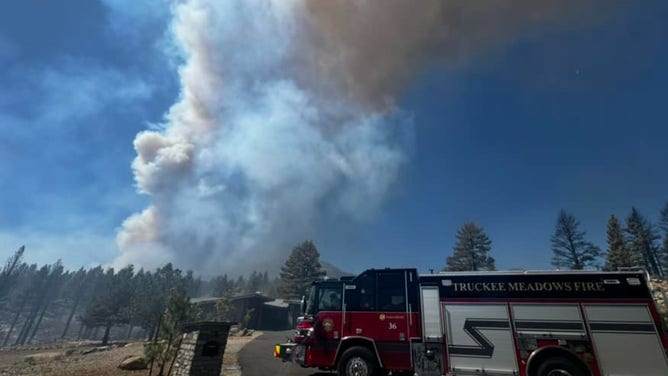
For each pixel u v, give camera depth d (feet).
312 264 256.52
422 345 32.53
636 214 212.23
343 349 34.99
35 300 432.25
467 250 229.04
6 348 183.11
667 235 191.31
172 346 40.37
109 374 42.11
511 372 29.94
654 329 28.04
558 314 30.35
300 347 36.14
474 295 32.96
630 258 185.47
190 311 42.98
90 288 499.51
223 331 35.60
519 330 30.76
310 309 37.37
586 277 30.83
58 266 494.59
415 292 34.63
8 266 456.45
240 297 143.95
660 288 30.99
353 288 36.65
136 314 193.57
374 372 33.30
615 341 28.45
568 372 28.60
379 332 34.04
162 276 336.70
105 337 203.51
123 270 351.05
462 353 31.50
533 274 32.22
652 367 27.14
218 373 34.12
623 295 29.55
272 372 42.22
